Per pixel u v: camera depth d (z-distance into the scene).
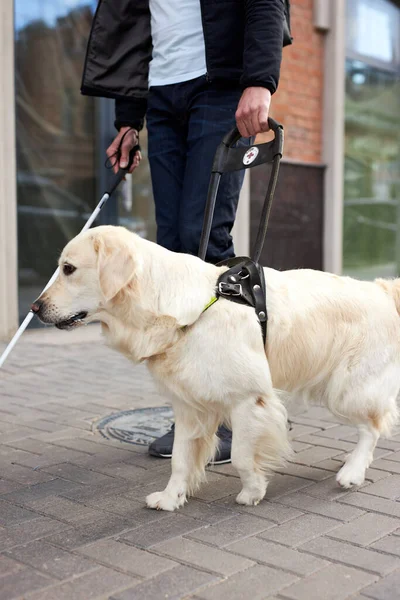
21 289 6.68
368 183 9.48
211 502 2.72
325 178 8.38
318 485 2.90
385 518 2.53
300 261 8.15
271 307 2.70
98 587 2.00
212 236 3.28
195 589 1.99
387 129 9.70
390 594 1.95
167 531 2.42
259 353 2.61
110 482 2.93
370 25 9.19
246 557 2.20
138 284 2.56
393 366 2.94
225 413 2.67
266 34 2.97
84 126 7.05
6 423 3.82
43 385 4.74
